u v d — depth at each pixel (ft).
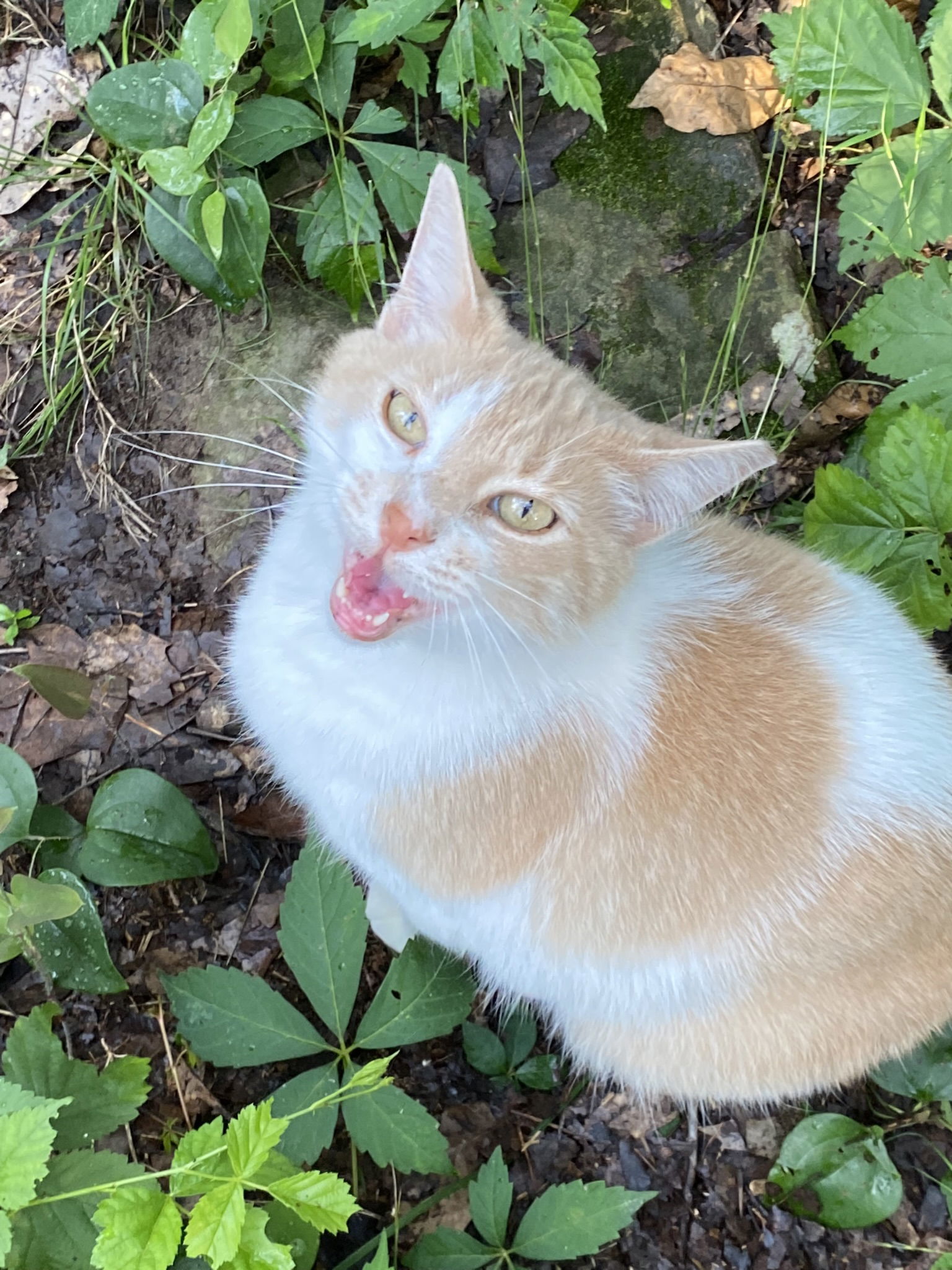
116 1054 1.56
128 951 1.63
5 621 1.75
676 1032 1.44
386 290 1.87
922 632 1.63
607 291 1.94
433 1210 1.56
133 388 1.84
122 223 1.86
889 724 1.33
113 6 1.72
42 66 1.88
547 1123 1.66
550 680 1.22
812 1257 1.60
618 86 1.98
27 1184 1.03
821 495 1.74
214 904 1.69
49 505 1.81
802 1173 1.59
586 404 1.23
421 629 1.19
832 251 2.01
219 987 1.47
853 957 1.33
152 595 1.80
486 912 1.38
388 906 1.71
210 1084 1.58
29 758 1.71
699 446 1.13
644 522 1.21
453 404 1.17
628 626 1.28
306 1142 1.40
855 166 1.93
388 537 1.12
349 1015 1.48
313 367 1.85
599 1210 1.43
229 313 1.86
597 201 1.96
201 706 1.77
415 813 1.29
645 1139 1.66
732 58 2.02
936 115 1.84
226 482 1.82
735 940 1.32
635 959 1.36
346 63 1.78
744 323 1.93
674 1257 1.58
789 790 1.28
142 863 1.54
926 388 1.74
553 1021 1.68
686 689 1.28
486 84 1.80
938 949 1.36
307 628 1.30
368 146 1.79
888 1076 1.63
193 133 1.58
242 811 1.75
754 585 1.41
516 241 1.95
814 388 1.93
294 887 1.50
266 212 1.68
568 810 1.27
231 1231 1.01
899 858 1.30
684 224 1.96
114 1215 1.02
